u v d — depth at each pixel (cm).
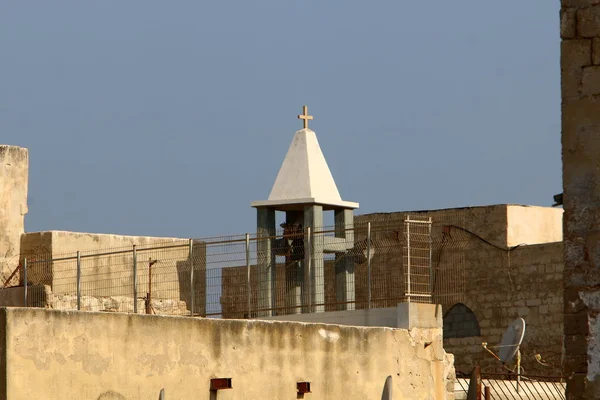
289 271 5956
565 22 3341
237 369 4684
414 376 5366
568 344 3284
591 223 3278
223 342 4650
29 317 4112
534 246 7350
